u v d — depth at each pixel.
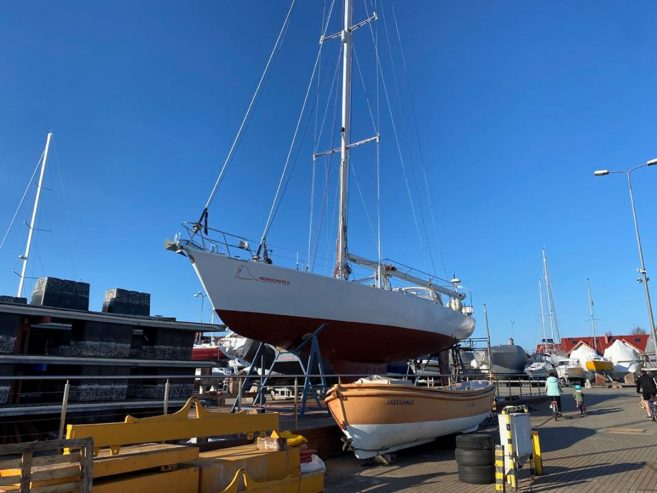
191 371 9.86
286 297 12.02
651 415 14.61
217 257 11.02
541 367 36.19
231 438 8.03
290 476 6.12
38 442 3.64
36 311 7.64
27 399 8.47
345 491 7.18
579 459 8.96
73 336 8.47
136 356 9.42
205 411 5.60
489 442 7.72
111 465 4.38
